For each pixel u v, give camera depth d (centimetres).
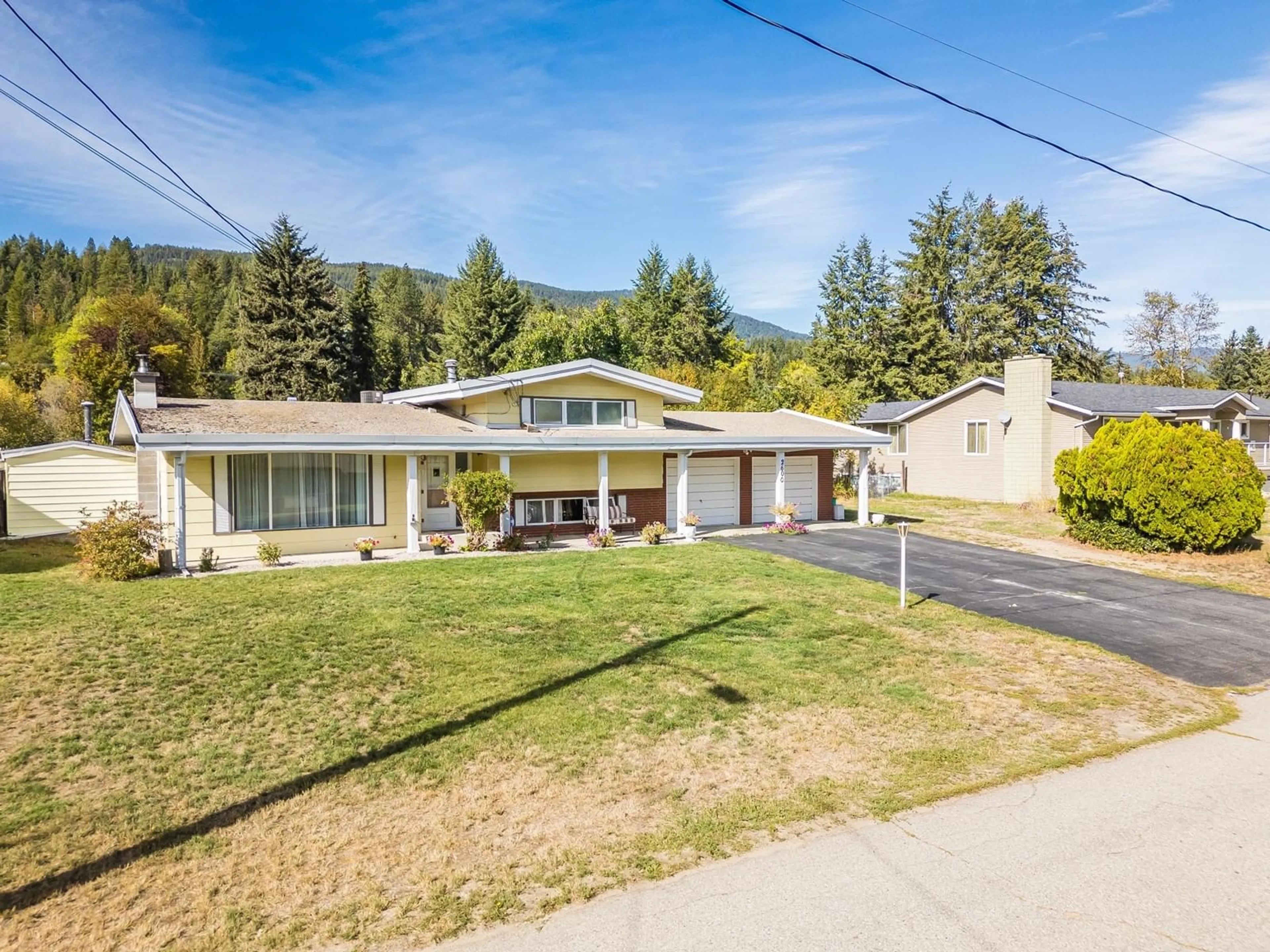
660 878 451
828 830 509
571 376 1933
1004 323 4947
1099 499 1814
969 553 1686
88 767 595
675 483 2123
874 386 5188
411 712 708
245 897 432
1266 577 1461
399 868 462
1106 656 936
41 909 419
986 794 566
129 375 3512
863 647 940
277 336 4397
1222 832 509
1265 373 5891
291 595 1158
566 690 768
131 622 991
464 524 1667
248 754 619
